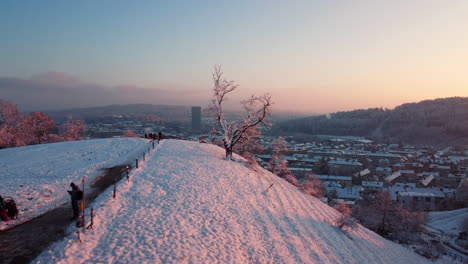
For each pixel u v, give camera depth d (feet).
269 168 180.34
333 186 365.40
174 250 43.65
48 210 54.24
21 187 67.15
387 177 440.45
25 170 85.81
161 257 41.16
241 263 46.06
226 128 123.54
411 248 166.61
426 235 210.38
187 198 66.95
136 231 47.37
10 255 38.09
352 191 350.64
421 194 333.01
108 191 64.59
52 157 104.58
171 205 61.16
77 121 231.91
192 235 49.96
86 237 43.21
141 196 63.82
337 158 545.03
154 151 116.67
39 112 217.97
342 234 88.17
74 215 48.88
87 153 111.75
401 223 205.16
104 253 39.86
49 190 65.98
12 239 42.52
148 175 80.84
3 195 60.70
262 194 87.61
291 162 506.48
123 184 69.72
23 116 200.75
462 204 321.32
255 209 72.59
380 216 208.44
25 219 49.73
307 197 121.80
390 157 566.77
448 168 480.23
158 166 92.17
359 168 461.78
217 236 52.13
